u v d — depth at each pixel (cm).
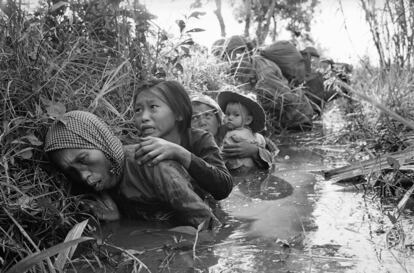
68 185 292
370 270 226
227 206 326
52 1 376
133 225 292
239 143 423
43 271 224
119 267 237
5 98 293
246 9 965
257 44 696
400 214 302
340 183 376
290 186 373
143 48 427
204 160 311
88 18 393
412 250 247
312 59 807
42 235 263
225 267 233
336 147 504
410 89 514
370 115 535
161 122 301
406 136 443
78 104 337
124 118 367
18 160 287
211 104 406
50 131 282
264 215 307
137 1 415
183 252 252
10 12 332
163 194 283
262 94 597
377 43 526
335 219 297
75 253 253
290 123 605
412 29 515
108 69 382
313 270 227
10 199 264
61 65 350
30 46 332
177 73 466
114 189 297
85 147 275
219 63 577
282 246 256
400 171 357
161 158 282
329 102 753
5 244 243
